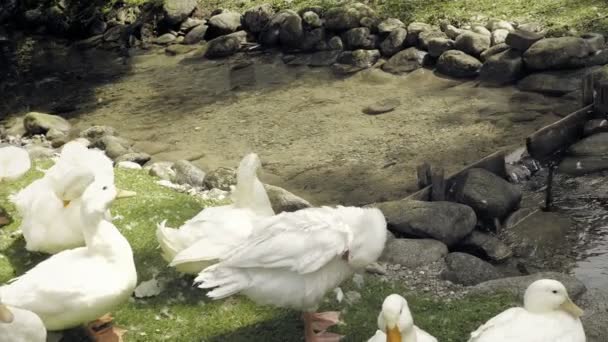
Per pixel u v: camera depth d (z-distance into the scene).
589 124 5.86
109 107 7.63
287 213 4.09
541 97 6.64
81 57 9.35
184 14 9.38
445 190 5.30
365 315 4.32
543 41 6.91
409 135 6.30
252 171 4.57
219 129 6.79
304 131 6.55
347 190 5.71
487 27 7.57
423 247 4.78
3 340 3.86
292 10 8.58
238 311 4.36
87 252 4.20
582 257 4.91
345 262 4.09
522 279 4.48
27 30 10.38
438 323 4.23
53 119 7.11
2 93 8.47
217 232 4.34
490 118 6.39
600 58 6.82
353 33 7.91
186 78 8.18
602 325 4.21
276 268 3.99
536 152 5.72
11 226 5.02
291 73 7.90
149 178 5.63
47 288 4.04
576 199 5.36
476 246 4.93
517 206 5.29
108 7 9.98
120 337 4.21
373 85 7.34
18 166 4.98
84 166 4.61
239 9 9.23
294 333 4.23
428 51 7.52
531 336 3.72
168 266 4.47
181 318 4.34
